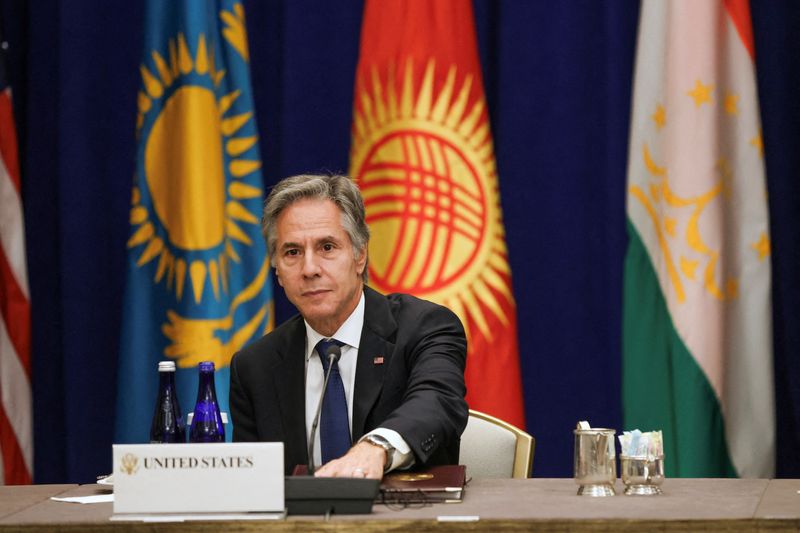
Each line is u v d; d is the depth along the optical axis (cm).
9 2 1593
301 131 1519
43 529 638
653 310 1389
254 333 1424
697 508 648
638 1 1482
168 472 640
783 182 1436
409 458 754
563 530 606
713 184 1341
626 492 725
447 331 890
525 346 1491
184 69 1417
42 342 1586
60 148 1529
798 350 1421
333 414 856
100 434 1538
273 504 633
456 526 610
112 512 693
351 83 1530
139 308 1413
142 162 1427
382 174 1397
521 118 1471
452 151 1394
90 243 1540
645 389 1380
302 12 1524
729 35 1371
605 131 1477
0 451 1464
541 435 1487
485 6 1529
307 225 845
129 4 1568
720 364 1340
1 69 1495
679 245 1345
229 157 1445
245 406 903
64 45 1531
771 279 1424
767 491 734
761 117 1445
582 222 1480
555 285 1480
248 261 1434
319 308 846
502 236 1396
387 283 1381
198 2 1421
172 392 850
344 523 614
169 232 1422
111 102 1561
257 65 1573
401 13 1415
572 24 1473
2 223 1484
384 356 872
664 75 1379
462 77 1403
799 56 1441
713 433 1334
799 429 1403
